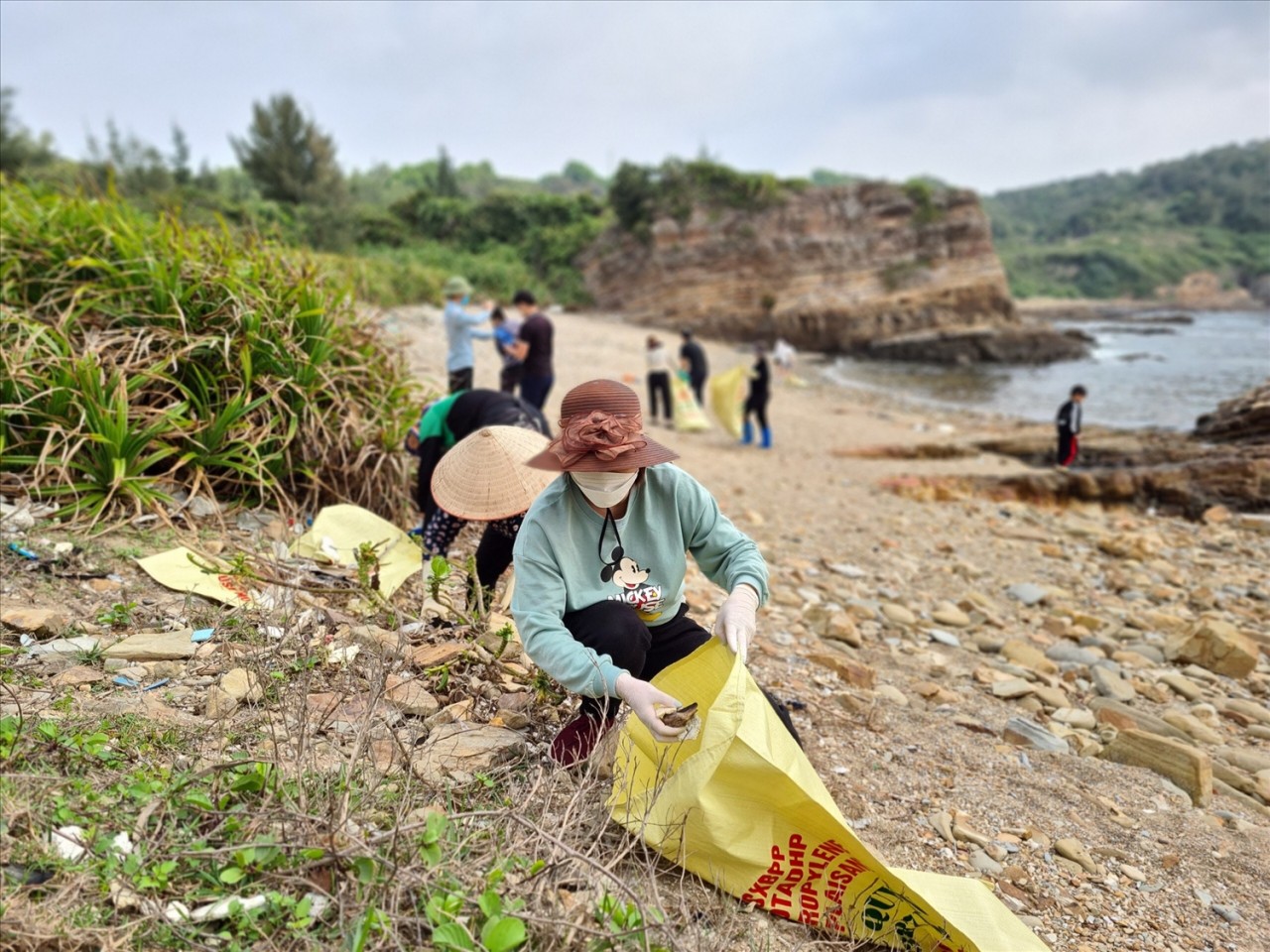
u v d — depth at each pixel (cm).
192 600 370
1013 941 227
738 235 3944
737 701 236
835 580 624
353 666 329
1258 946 264
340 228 3397
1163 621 575
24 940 177
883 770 347
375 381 581
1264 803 365
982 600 598
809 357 3669
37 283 543
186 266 550
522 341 929
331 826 208
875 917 236
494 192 4647
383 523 460
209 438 489
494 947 184
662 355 1481
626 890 203
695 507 268
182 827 219
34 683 284
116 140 3269
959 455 1238
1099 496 962
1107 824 327
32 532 402
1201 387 2436
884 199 4016
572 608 261
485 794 259
